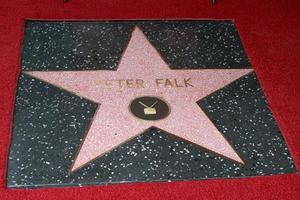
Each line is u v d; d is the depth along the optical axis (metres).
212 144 1.73
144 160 1.65
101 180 1.57
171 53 2.16
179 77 2.02
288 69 2.12
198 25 2.36
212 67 2.10
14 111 1.78
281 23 2.42
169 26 2.33
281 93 1.98
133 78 1.99
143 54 2.13
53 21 2.29
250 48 2.23
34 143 1.67
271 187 1.59
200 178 1.60
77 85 1.93
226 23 2.39
